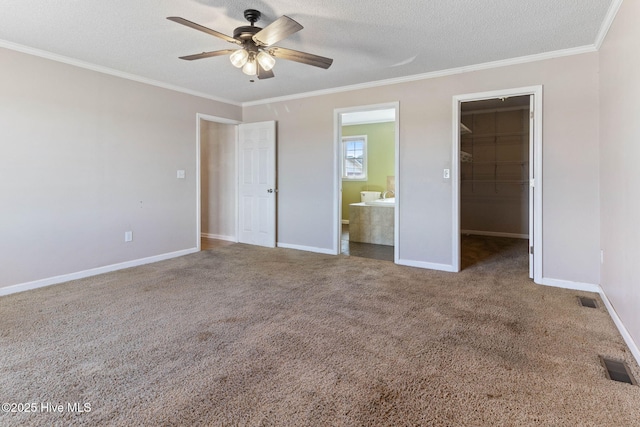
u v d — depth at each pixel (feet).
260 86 14.73
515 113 20.06
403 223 13.65
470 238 20.01
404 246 13.69
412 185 13.39
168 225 14.76
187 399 5.26
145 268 13.10
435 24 8.85
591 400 5.24
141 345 6.96
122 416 4.88
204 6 7.94
